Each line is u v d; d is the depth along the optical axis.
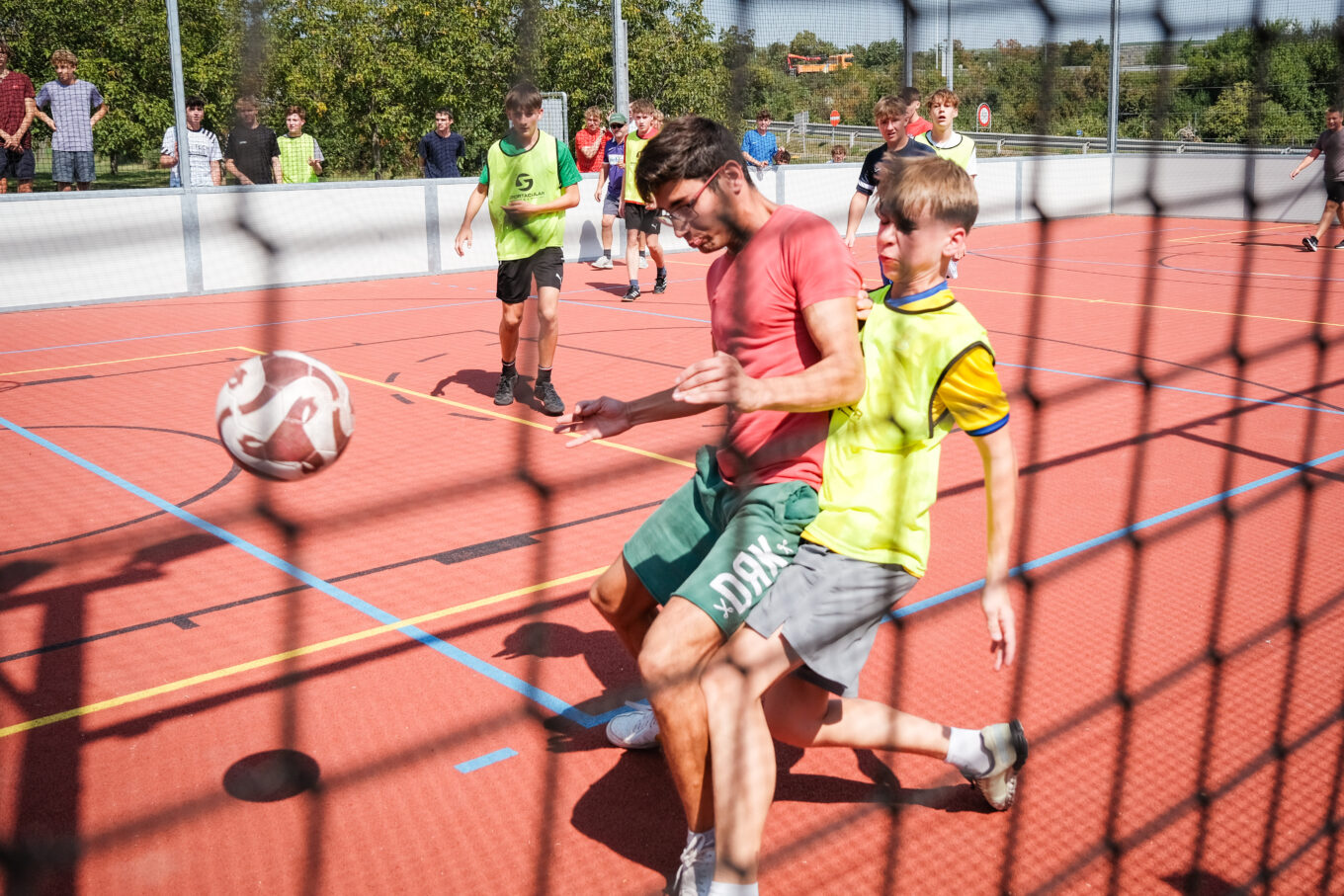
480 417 7.05
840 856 2.64
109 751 3.04
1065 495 5.35
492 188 6.77
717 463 2.55
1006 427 2.34
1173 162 20.53
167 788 2.86
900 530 2.33
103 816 2.72
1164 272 14.91
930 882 2.53
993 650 2.39
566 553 4.65
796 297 2.33
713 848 2.35
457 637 3.81
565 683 3.50
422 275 14.12
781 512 2.32
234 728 3.18
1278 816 2.78
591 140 15.36
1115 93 19.59
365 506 5.23
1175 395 7.60
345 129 12.55
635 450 6.24
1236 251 17.20
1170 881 2.53
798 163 16.70
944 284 2.39
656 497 5.39
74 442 6.45
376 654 3.68
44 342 9.75
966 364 2.27
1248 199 2.78
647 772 3.02
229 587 4.25
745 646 2.27
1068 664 3.59
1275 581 4.29
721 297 2.46
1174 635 3.80
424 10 9.69
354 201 13.16
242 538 4.78
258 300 12.13
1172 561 4.49
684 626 2.24
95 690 3.41
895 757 3.15
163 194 11.74
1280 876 2.54
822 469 2.41
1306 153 20.08
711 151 2.30
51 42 12.45
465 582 4.32
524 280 6.87
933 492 2.37
